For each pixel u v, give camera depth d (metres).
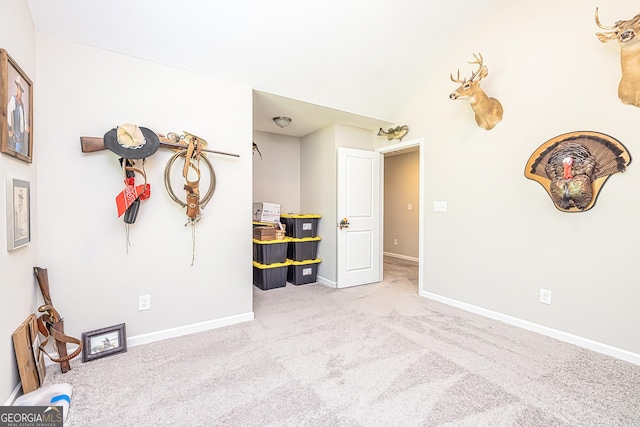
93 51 1.94
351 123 3.70
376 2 2.20
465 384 1.65
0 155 1.33
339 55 2.55
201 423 1.35
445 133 3.03
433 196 3.17
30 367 1.55
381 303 3.08
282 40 2.28
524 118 2.39
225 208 2.49
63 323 1.85
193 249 2.34
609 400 1.51
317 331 2.37
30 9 1.68
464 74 2.83
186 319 2.33
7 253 1.41
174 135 2.19
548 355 1.98
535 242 2.35
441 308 2.93
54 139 1.83
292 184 4.46
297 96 2.86
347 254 3.73
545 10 2.25
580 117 2.08
